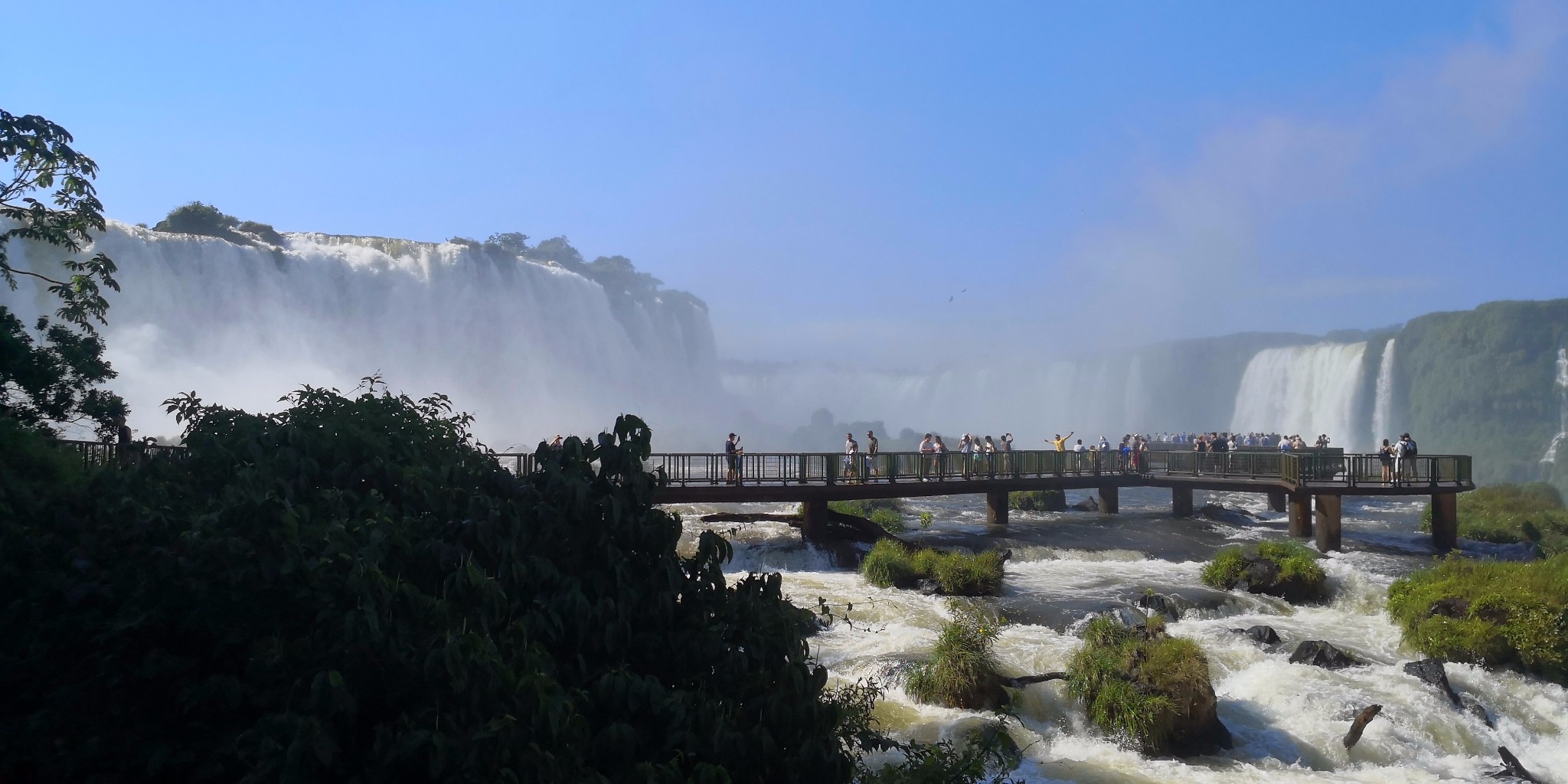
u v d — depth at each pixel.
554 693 5.03
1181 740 13.26
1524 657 16.62
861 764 8.75
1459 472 30.56
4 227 44.06
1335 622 20.59
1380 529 36.62
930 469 31.64
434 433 7.98
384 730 4.73
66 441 14.66
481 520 6.13
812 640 17.31
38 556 5.98
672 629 6.27
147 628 5.46
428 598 5.36
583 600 5.84
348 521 6.05
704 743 5.46
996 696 14.33
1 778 5.31
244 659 5.47
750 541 26.59
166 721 5.40
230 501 5.91
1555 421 87.62
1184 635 18.69
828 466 27.97
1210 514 36.22
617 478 6.73
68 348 18.25
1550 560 20.28
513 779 4.53
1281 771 12.82
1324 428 90.38
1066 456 36.66
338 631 5.18
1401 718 14.45
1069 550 27.47
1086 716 14.23
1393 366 96.25
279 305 57.75
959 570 21.88
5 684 5.49
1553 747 14.59
